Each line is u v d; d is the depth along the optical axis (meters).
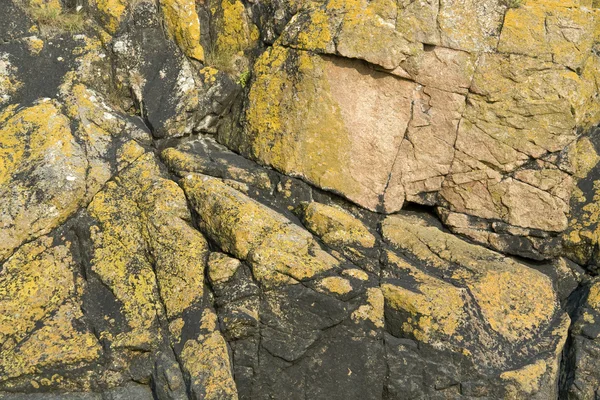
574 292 7.03
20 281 6.34
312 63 7.16
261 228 6.44
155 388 6.01
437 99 7.08
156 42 7.70
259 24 7.82
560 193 7.02
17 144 6.79
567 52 7.00
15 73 7.32
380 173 7.19
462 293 6.43
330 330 6.26
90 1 7.75
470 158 7.11
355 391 6.23
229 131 7.65
